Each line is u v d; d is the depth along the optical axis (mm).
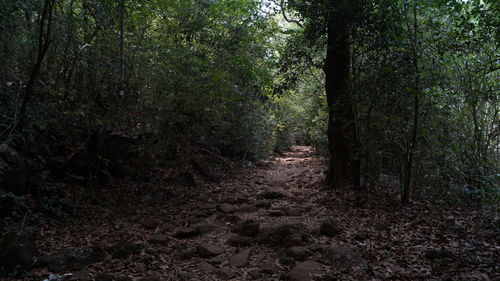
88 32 7230
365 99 7707
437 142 7137
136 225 5879
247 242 5035
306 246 4688
